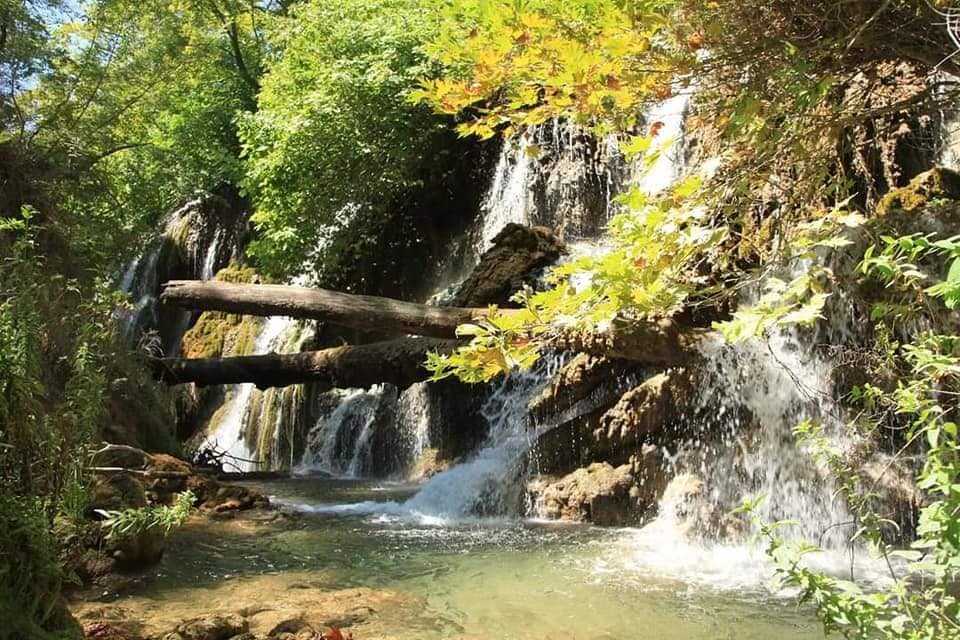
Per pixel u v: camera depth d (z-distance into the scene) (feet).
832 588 7.25
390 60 46.52
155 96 49.90
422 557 19.12
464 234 48.03
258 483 36.32
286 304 31.73
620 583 16.49
